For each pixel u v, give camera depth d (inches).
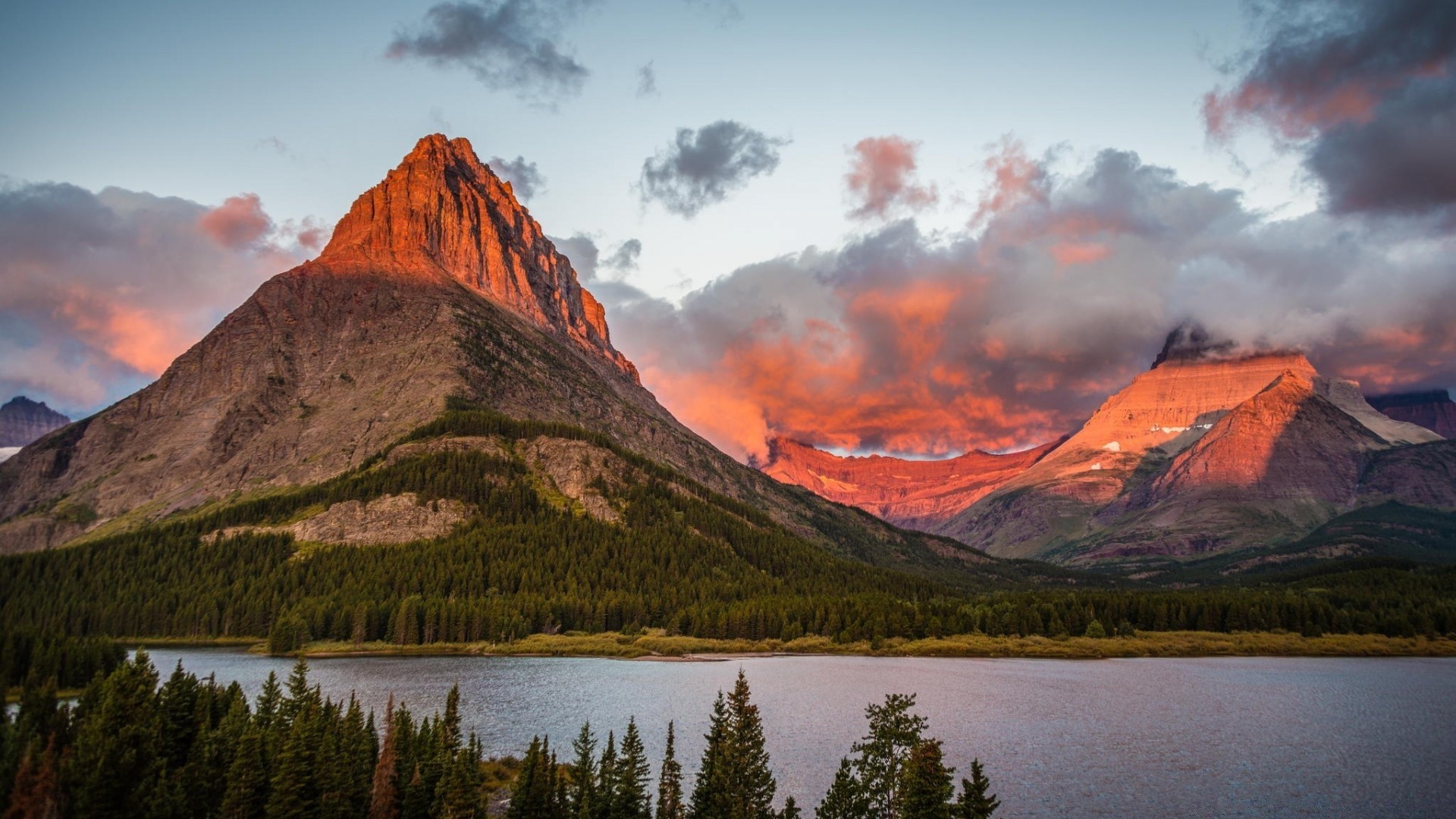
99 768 3459.6
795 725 5935.0
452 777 3486.7
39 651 6387.8
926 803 3238.2
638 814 3548.2
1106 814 4362.7
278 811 3457.2
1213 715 6835.6
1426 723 6643.7
